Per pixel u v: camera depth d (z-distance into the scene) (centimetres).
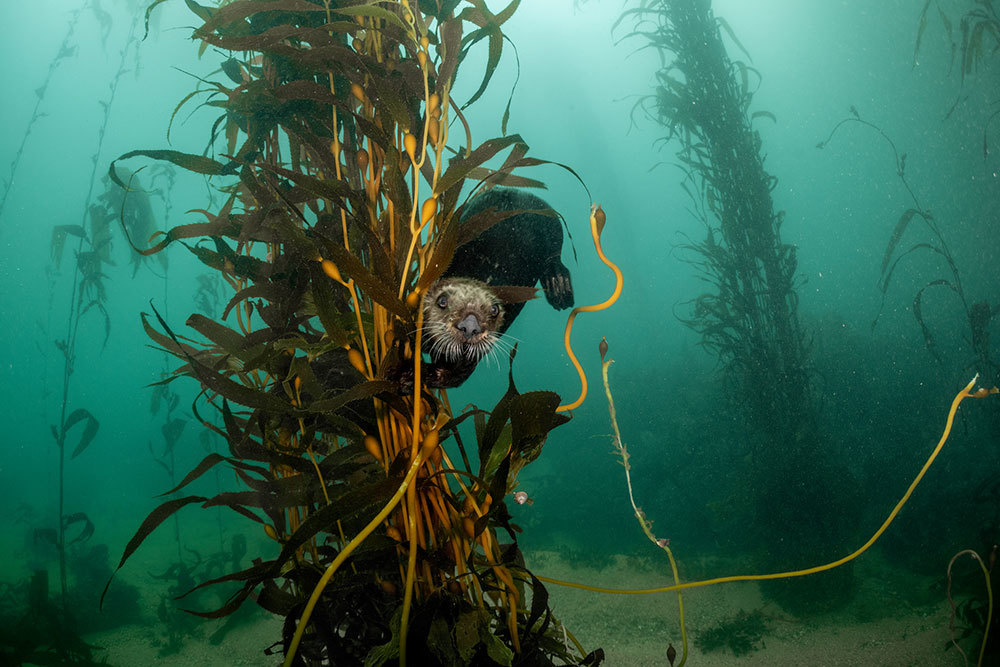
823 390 1145
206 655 843
